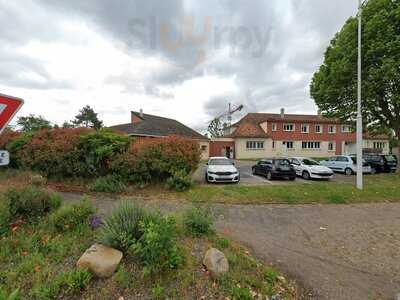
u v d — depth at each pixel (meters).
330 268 3.64
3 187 5.41
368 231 5.39
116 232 3.12
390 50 11.26
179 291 2.61
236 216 6.42
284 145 33.78
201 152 9.91
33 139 9.48
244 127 34.09
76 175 9.20
